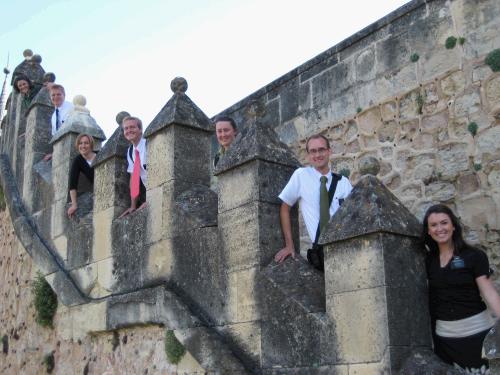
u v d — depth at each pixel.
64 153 8.11
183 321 5.29
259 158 5.06
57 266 7.65
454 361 3.93
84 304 6.91
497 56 6.74
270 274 4.78
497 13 6.83
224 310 5.12
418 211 7.37
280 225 5.08
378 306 3.93
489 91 6.80
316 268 4.90
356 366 4.00
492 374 3.34
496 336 3.35
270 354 4.63
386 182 7.82
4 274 9.72
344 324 4.13
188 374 5.23
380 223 4.00
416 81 7.60
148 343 5.89
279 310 4.62
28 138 9.40
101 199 7.04
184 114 6.08
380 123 8.00
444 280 3.98
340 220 4.29
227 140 6.05
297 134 9.19
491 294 3.84
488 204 6.66
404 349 3.90
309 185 5.04
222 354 4.82
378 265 3.98
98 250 6.94
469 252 3.99
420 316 4.04
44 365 7.73
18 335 8.70
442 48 7.34
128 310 6.06
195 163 6.11
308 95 9.10
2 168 10.26
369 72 8.21
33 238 8.38
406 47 7.76
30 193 8.99
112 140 7.07
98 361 6.63
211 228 5.39
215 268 5.27
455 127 7.10
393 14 7.93
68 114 8.33
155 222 6.07
